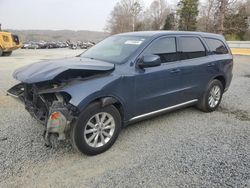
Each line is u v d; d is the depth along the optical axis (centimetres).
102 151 388
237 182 319
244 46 2616
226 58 611
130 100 413
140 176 329
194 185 312
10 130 455
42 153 379
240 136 459
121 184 312
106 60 439
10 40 2288
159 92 457
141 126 496
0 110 567
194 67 519
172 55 486
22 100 430
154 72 440
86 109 359
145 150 400
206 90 567
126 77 400
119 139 436
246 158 379
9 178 317
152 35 467
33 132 449
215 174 335
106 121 390
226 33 4197
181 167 351
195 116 562
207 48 570
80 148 364
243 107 638
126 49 448
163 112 485
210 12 4641
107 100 374
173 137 450
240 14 4256
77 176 327
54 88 361
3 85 848
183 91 508
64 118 338
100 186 308
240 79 1046
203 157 380
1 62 1628
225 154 390
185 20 6100
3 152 377
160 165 356
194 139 443
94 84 365
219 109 618
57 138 352
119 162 363
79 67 362
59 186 306
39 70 374
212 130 486
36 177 322
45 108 385
